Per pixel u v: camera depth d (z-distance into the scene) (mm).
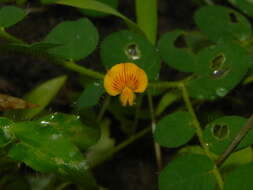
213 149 148
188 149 175
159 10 238
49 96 189
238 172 136
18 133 133
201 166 142
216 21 184
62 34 161
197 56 165
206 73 165
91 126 156
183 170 142
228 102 216
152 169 217
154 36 184
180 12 239
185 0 240
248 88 222
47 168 132
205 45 201
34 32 220
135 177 216
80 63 216
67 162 132
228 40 181
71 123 140
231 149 140
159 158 199
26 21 219
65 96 217
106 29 229
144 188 214
